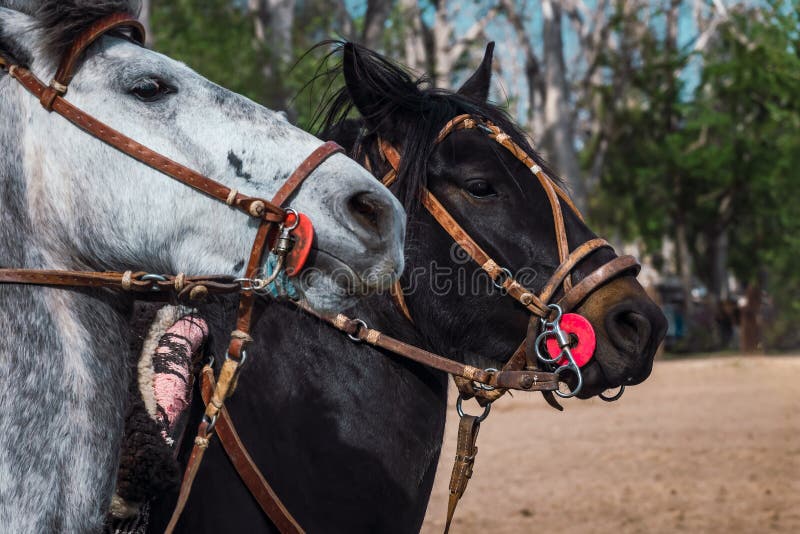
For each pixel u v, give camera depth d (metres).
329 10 20.06
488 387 2.79
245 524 2.46
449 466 8.54
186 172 1.95
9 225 1.92
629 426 10.86
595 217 30.05
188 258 1.99
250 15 20.66
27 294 1.90
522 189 2.77
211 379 2.46
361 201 2.02
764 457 8.60
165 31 17.88
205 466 2.46
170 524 2.11
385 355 2.72
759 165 29.86
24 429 1.83
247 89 17.22
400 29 20.84
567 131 23.50
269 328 2.64
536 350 2.67
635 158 30.77
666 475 7.94
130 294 2.07
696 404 12.83
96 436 1.91
